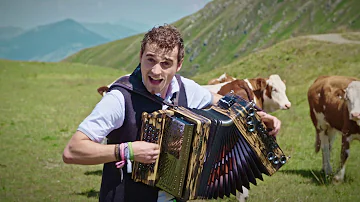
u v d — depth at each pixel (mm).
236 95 3479
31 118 18625
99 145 2973
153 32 3115
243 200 7410
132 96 3180
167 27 3170
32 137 14484
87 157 2955
